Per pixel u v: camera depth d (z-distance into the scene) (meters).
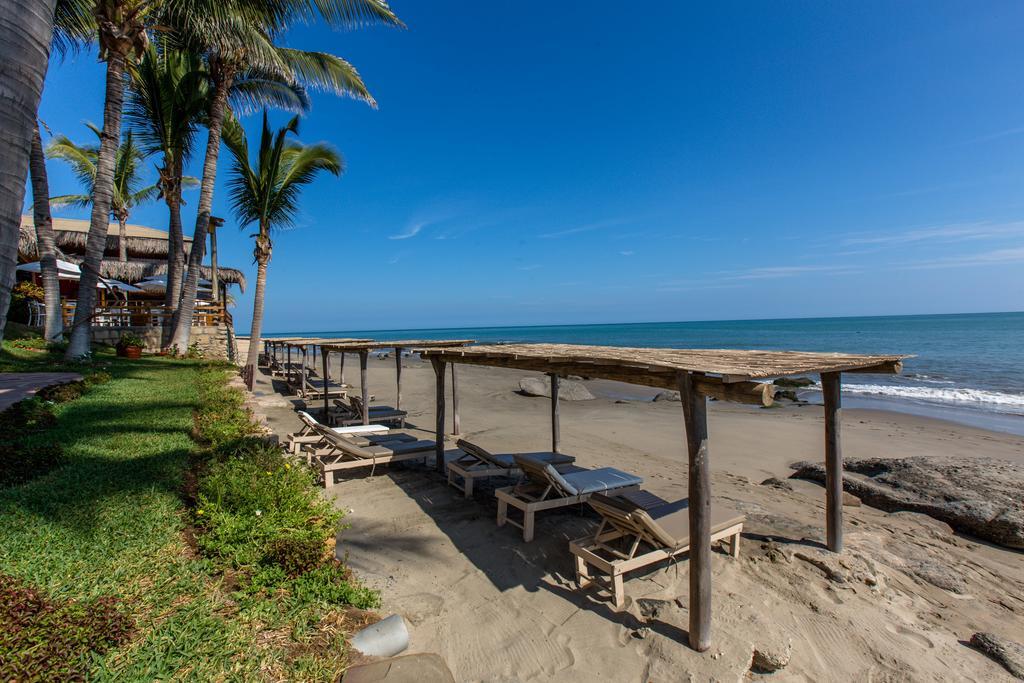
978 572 4.85
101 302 19.61
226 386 11.61
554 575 4.46
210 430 7.24
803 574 4.46
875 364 4.15
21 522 3.71
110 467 5.18
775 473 8.42
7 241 2.15
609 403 16.31
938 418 14.54
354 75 15.47
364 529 5.32
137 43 12.04
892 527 5.83
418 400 15.93
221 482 4.88
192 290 16.12
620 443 10.25
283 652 2.82
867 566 4.62
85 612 2.70
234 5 11.49
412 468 7.62
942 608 4.20
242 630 2.93
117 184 22.83
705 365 3.59
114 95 12.09
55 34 12.13
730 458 9.41
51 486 4.46
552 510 5.93
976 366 27.39
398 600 3.96
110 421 7.20
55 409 7.53
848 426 13.11
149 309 19.25
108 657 2.50
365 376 10.03
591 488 5.41
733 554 4.75
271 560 3.72
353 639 3.07
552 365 5.04
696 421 3.46
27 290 16.58
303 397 13.56
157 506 4.34
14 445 5.26
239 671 2.58
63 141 22.19
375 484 6.82
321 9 12.64
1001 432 12.40
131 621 2.77
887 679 3.32
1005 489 6.27
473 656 3.40
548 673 3.27
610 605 4.01
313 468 6.74
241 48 13.07
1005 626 3.99
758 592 4.18
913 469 7.19
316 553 3.81
